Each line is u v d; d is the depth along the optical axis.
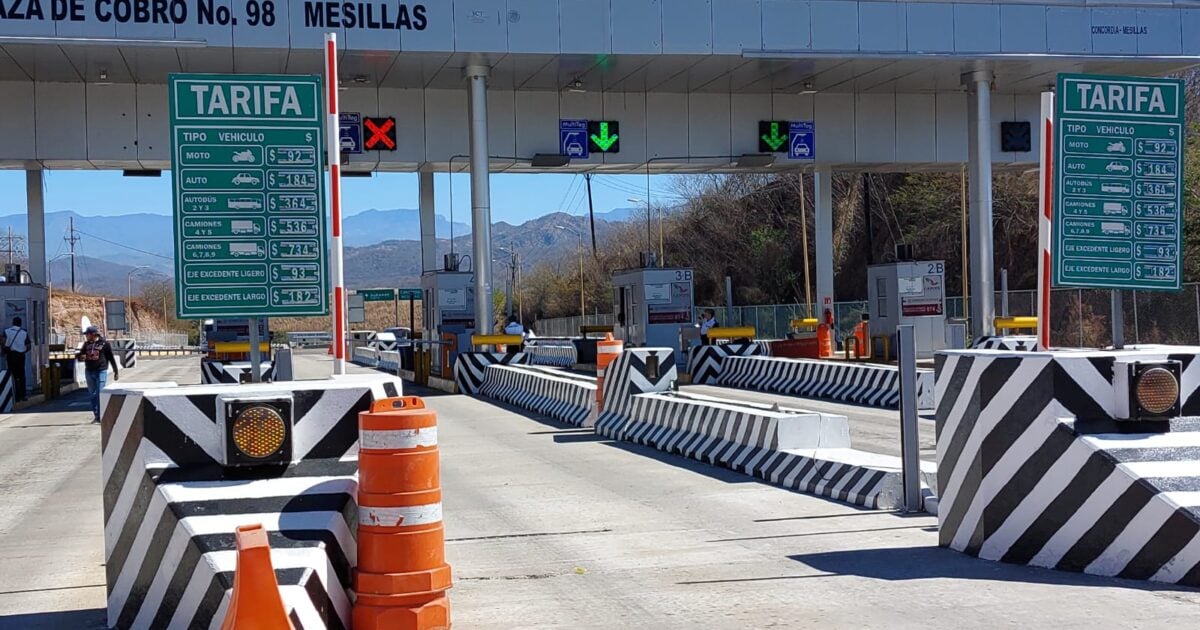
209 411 6.18
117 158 28.25
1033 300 40.25
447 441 16.42
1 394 24.67
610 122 31.06
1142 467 6.74
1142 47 28.38
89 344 21.86
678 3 26.50
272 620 4.90
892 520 9.20
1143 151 8.65
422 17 25.42
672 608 6.57
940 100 32.88
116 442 6.32
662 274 33.09
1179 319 32.12
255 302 9.04
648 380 16.23
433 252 34.06
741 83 30.20
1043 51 27.91
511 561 8.05
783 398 22.73
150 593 5.94
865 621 6.13
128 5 24.06
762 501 10.38
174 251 8.91
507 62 26.94
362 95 29.61
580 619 6.40
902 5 27.48
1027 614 6.11
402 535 5.71
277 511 5.73
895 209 60.47
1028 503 7.22
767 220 70.62
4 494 12.66
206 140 8.98
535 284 97.75
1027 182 52.25
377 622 5.62
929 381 19.05
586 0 26.12
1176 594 6.36
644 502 10.52
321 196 9.15
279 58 25.75
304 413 6.26
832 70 28.81
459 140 30.14
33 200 30.69
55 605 7.12
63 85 28.05
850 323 47.84
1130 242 8.55
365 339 66.50
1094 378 7.10
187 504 5.76
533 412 21.22
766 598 6.73
